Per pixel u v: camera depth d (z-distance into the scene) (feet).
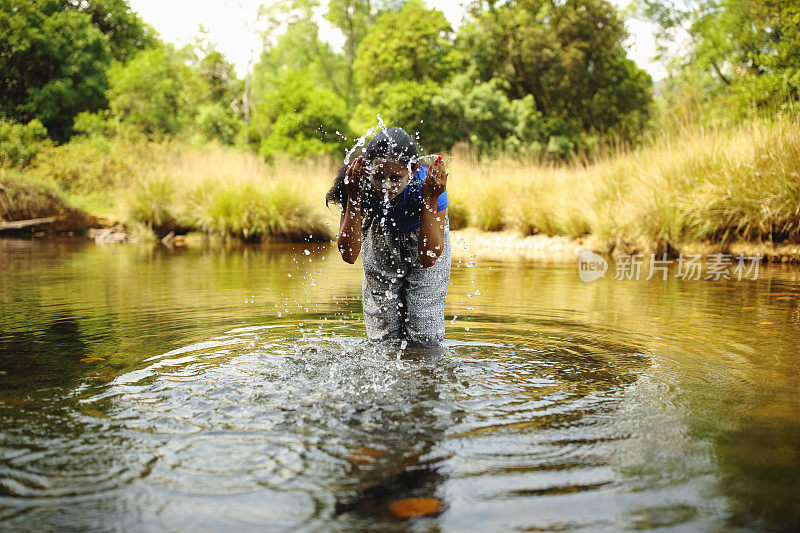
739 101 42.27
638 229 25.95
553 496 4.01
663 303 13.01
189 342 8.75
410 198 8.22
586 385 6.65
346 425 5.35
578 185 32.99
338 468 4.45
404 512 3.80
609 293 14.71
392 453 4.73
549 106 93.76
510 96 94.63
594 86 92.89
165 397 6.12
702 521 3.69
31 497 3.98
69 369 7.19
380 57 84.58
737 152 24.88
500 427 5.31
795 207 22.16
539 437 5.08
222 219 35.65
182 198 37.99
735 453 4.73
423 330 8.84
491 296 14.17
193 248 30.99
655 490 4.10
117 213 43.34
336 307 12.29
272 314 11.37
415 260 8.70
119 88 71.36
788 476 4.31
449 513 3.79
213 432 5.16
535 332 9.77
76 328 9.80
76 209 42.50
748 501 3.94
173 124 72.59
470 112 78.64
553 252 29.12
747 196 23.36
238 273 19.12
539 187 37.35
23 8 73.92
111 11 95.76
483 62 92.79
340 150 63.52
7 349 8.26
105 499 3.96
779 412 5.73
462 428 5.27
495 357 7.98
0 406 5.82
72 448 4.79
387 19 87.40
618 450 4.79
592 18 90.12
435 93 79.82
